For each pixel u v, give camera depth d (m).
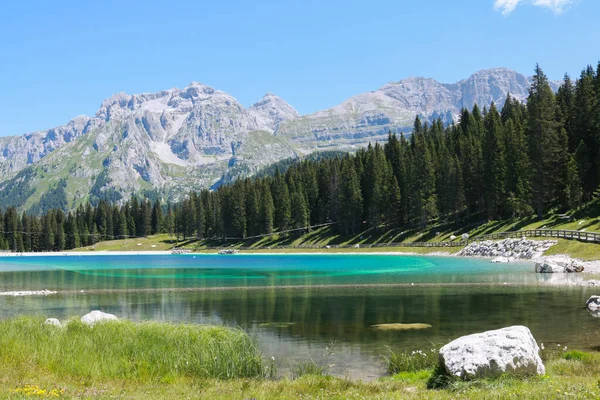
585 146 91.69
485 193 115.75
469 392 13.02
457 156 130.75
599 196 90.19
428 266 77.50
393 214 137.88
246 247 165.75
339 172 164.50
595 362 17.92
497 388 13.16
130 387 15.11
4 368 15.77
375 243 131.38
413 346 24.33
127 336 20.08
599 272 56.94
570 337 24.80
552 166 98.50
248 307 38.75
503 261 79.44
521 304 36.50
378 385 16.08
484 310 34.47
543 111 97.88
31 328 20.38
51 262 120.94
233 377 17.66
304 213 159.50
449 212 125.81
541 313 32.41
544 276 56.25
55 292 50.47
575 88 118.31
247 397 13.53
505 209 110.38
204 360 18.14
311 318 33.31
